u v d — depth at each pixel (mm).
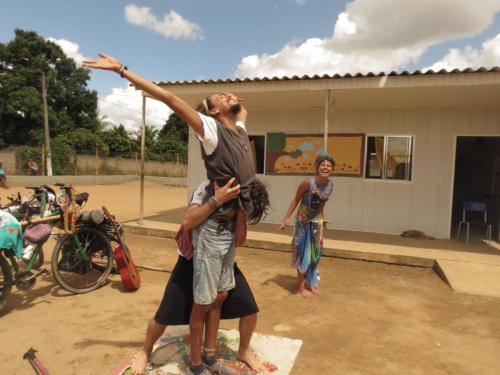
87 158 23828
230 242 2422
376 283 4973
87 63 1966
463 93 6363
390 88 6145
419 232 7648
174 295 2576
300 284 4453
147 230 7738
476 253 6223
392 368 2865
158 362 2801
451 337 3402
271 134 8734
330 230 8195
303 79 6418
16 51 31344
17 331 3369
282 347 3070
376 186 8047
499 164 8594
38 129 30031
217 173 2258
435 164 7715
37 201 4172
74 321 3592
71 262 4402
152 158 30641
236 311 2660
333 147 8305
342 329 3537
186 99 7895
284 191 8688
